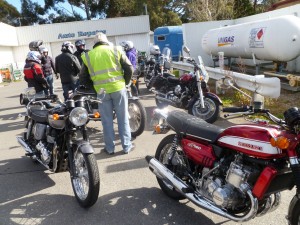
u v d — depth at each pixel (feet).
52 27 110.01
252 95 27.63
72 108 13.76
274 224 11.48
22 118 31.99
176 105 25.79
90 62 18.24
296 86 30.63
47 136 15.67
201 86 23.72
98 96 18.57
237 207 10.43
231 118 24.63
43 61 35.32
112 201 13.82
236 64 50.98
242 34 39.17
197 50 55.06
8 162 19.52
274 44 33.24
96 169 12.76
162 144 13.96
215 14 77.61
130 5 144.46
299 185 8.82
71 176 14.10
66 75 28.45
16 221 12.80
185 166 12.53
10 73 88.84
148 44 115.14
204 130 11.46
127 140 19.33
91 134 23.85
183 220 12.12
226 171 10.57
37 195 14.89
